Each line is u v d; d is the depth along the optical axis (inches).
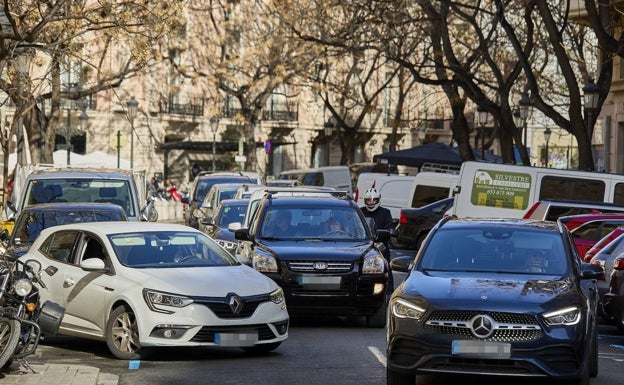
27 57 3112.7
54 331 1059.9
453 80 2881.4
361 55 3508.9
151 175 5777.6
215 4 5551.2
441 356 873.5
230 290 1119.0
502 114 2883.9
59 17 1916.8
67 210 1603.1
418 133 6624.0
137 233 1216.2
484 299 885.2
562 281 945.5
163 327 1093.1
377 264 1429.6
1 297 930.1
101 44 4896.7
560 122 2613.2
